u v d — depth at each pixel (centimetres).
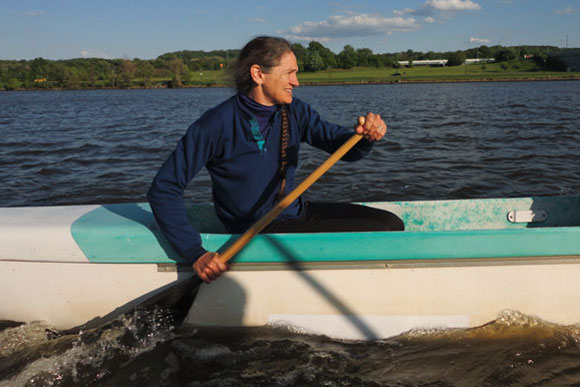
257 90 201
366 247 216
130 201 566
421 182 616
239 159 205
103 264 225
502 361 216
